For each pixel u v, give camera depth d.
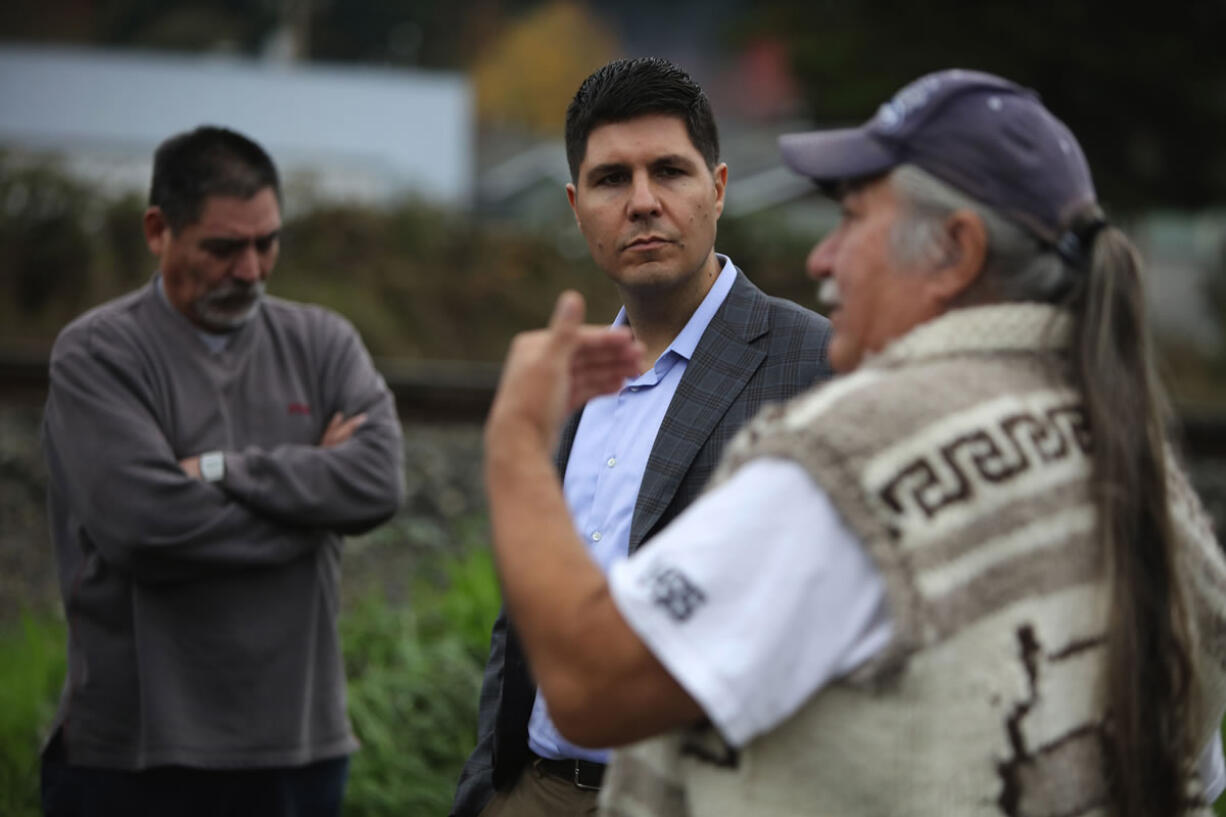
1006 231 2.03
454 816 3.29
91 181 19.83
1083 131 26.66
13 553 8.30
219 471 3.75
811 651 1.88
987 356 2.04
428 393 11.39
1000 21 25.89
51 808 3.79
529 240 22.19
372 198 23.89
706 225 3.20
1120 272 2.05
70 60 25.72
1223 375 25.06
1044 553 1.94
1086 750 1.96
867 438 1.90
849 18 27.64
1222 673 2.21
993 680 1.88
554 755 3.04
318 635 3.93
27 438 10.03
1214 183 27.02
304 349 4.11
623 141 3.15
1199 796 2.12
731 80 78.31
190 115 26.22
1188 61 25.69
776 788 1.95
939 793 1.88
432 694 5.36
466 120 27.77
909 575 1.85
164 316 3.89
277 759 3.74
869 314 2.11
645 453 3.11
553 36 74.88
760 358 3.08
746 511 1.91
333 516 3.87
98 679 3.69
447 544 8.55
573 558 1.99
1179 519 2.15
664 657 1.86
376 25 75.25
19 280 18.89
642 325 3.28
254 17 65.81
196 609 3.71
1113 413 2.02
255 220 3.80
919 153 2.05
